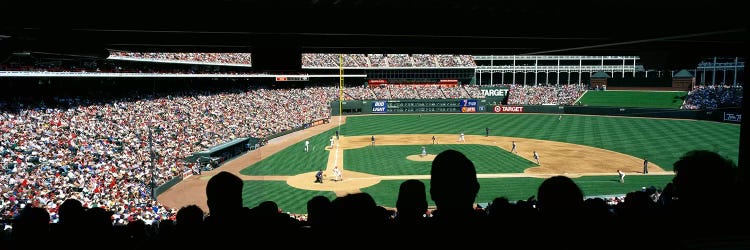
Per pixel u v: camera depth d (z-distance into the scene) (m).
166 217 29.52
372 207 4.90
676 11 8.14
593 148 63.12
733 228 4.04
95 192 32.28
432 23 8.30
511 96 114.69
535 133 78.00
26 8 7.01
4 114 43.34
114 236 6.18
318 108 97.50
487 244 4.20
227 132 63.19
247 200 37.56
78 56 9.38
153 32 8.22
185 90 76.25
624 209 5.26
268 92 93.38
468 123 92.62
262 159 55.50
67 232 5.77
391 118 102.06
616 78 113.62
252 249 5.16
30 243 5.76
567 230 4.22
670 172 48.12
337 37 9.38
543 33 8.61
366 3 7.76
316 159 56.34
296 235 5.38
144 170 40.19
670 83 106.50
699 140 64.88
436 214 4.35
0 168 33.34
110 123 50.44
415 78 117.50
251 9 7.69
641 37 8.77
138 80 69.81
